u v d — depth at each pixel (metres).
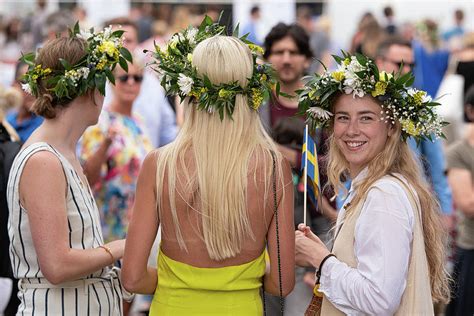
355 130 4.23
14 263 4.45
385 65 7.69
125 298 4.87
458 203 7.10
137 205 4.22
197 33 4.41
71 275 4.25
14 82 6.89
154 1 15.12
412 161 4.29
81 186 4.43
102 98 4.50
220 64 4.08
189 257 4.16
